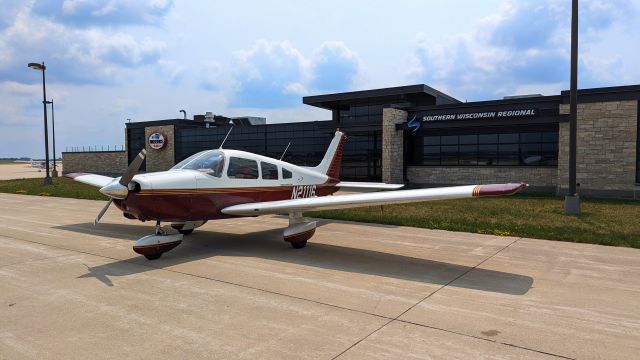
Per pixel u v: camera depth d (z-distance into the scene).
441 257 6.35
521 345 3.32
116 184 5.79
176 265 5.86
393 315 3.96
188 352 3.20
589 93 15.70
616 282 5.04
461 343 3.35
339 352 3.19
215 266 5.80
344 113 26.83
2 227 9.22
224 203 7.14
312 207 6.43
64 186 21.86
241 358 3.09
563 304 4.27
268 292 4.65
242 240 7.72
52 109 36.00
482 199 14.71
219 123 37.03
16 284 4.95
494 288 4.81
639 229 8.38
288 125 27.55
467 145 19.92
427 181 20.83
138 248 5.92
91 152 37.31
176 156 32.34
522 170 18.42
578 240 7.46
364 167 24.62
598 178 15.67
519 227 8.62
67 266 5.80
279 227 9.16
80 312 4.04
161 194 6.23
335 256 6.43
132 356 3.13
